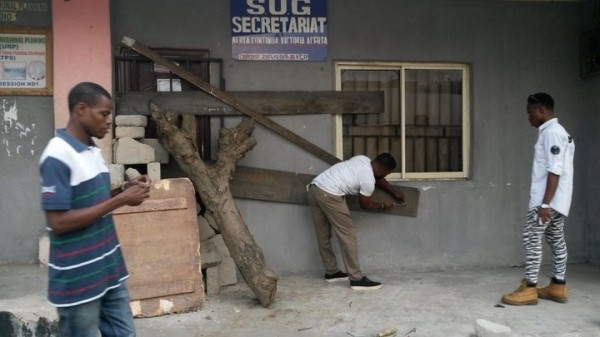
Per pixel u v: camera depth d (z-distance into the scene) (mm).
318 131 5203
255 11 5031
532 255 4293
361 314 4102
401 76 5402
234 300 4422
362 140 5375
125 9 4812
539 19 5555
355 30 5219
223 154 4551
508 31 5496
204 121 4980
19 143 4676
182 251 4207
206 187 4414
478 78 5453
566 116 5645
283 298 4477
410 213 5352
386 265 5332
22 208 4699
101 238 2432
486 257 5516
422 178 5473
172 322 3926
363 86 5391
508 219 5547
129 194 2367
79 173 2324
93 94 2385
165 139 4387
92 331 2449
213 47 4980
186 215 4273
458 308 4230
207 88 4875
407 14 5305
